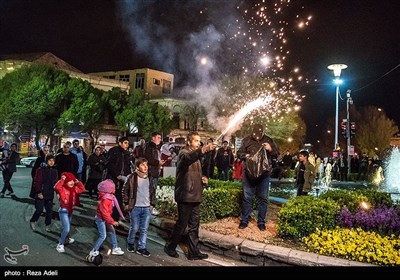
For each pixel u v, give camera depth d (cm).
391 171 2411
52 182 872
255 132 807
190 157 643
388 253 586
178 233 669
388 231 697
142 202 698
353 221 723
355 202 858
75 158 1133
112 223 637
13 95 3334
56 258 652
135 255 686
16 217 966
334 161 2697
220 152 1559
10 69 4006
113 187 670
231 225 820
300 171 1050
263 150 780
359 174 2670
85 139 4150
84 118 3622
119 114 4191
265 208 795
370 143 5294
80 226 889
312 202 772
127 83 4825
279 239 723
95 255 623
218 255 697
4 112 3334
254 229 792
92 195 1373
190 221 673
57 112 3541
